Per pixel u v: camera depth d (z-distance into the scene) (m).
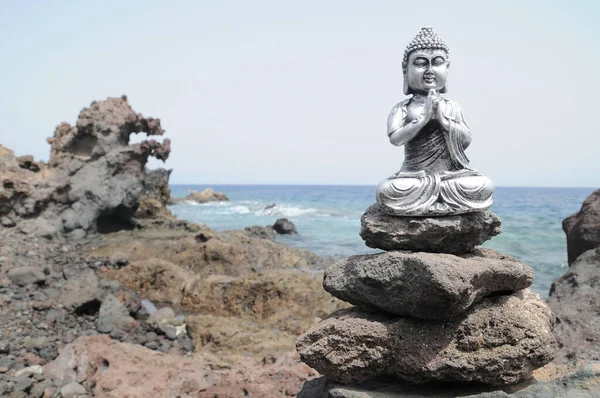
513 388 4.69
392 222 4.97
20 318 9.27
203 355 8.28
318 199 74.38
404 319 4.69
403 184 4.90
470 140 5.15
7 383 6.82
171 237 16.56
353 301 5.09
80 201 16.83
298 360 7.67
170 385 6.93
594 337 6.98
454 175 4.99
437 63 5.25
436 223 4.80
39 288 10.93
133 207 18.33
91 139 17.75
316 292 11.09
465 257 5.07
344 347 4.69
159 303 12.00
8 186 15.72
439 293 4.18
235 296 11.41
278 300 11.05
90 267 13.55
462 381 4.61
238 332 9.19
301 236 27.33
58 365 7.48
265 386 6.91
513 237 25.97
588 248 10.02
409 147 5.27
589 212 10.29
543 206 53.31
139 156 18.17
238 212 43.75
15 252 13.64
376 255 4.89
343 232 29.39
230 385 6.96
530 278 4.92
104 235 17.17
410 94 5.56
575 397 4.43
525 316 4.66
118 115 17.88
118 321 9.64
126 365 7.36
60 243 15.45
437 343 4.55
